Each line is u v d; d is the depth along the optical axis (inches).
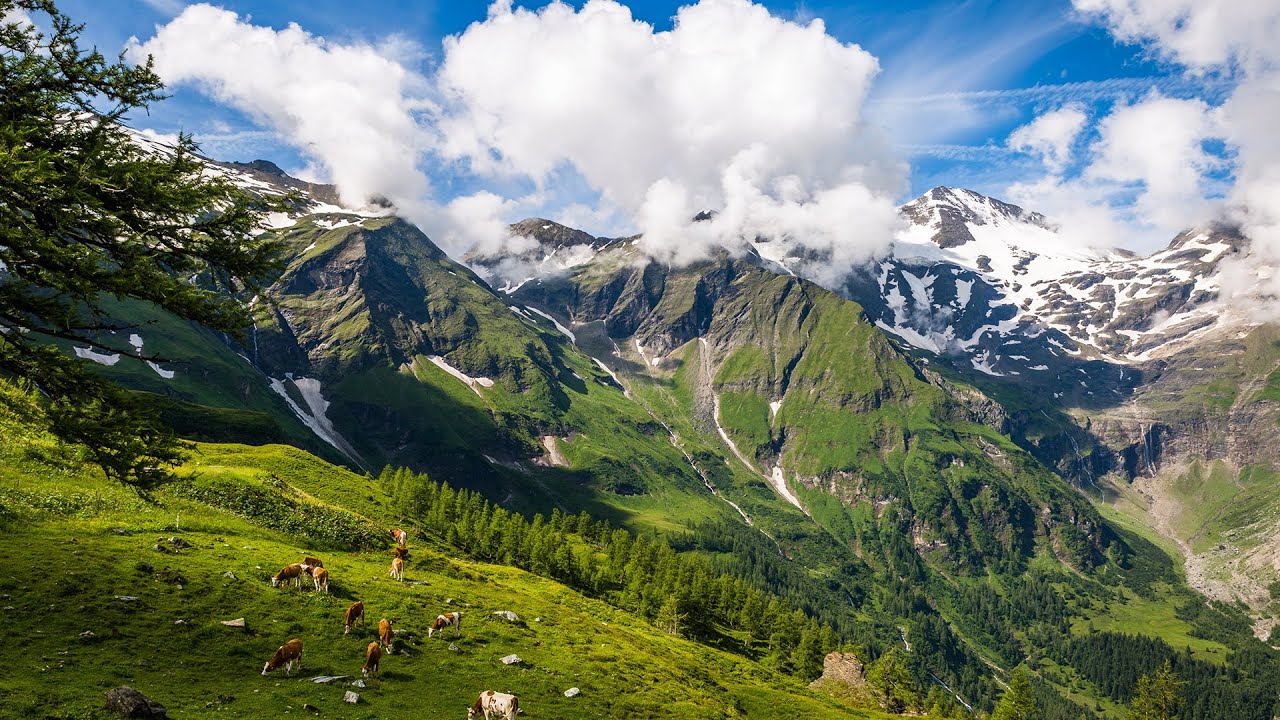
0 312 807.1
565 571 6166.3
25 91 848.9
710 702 2395.4
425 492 6653.5
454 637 2097.7
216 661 1460.4
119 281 811.4
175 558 1956.2
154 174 841.5
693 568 7170.3
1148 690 5733.3
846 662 5388.8
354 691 1487.5
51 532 1910.7
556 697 1860.2
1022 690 5221.5
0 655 1219.2
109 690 1166.3
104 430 854.5
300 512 3090.6
